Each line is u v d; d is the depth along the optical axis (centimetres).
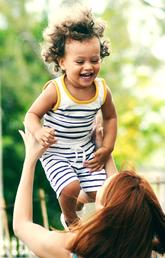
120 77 2064
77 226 357
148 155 2094
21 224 377
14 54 1872
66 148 462
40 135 422
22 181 387
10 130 1786
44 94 449
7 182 1698
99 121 470
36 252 371
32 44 1867
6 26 1891
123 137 1908
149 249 348
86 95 453
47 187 1348
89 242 342
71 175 452
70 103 449
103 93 458
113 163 470
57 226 1302
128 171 364
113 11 1984
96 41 441
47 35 450
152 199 351
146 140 2055
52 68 462
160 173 2178
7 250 770
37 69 1864
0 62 1873
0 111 1650
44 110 449
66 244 354
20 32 1878
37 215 1323
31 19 1875
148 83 2072
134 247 344
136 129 1919
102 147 466
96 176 463
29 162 392
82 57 438
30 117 446
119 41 2019
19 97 1847
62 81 450
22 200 381
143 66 2080
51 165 459
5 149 1725
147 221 347
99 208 358
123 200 347
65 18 445
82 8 448
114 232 343
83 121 457
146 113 1986
